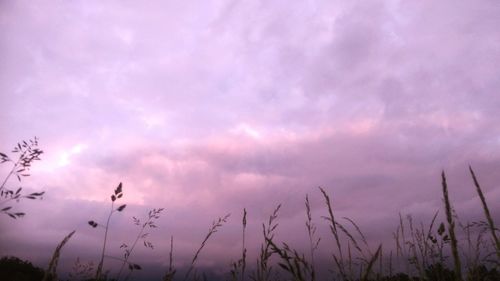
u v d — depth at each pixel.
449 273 2.35
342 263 2.14
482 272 2.12
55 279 1.89
